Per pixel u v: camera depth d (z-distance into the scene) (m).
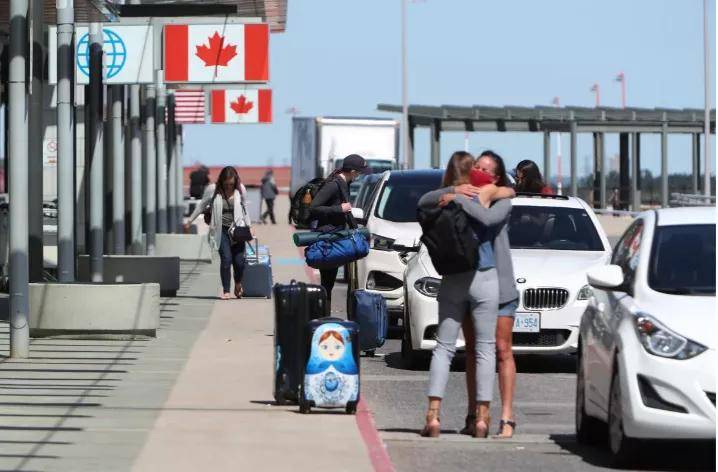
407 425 30.25
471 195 27.64
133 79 57.28
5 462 24.66
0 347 42.09
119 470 24.03
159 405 31.31
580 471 24.97
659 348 24.38
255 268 59.94
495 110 158.50
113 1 54.53
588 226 41.56
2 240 59.62
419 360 41.09
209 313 52.84
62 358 39.59
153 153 79.88
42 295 44.00
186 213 141.88
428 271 39.34
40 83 51.06
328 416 29.97
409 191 51.06
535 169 44.06
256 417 29.73
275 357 31.52
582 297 37.78
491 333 28.09
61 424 28.72
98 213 56.06
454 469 25.08
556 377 38.19
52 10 54.00
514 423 28.55
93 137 56.06
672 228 27.50
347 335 30.20
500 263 28.42
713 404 23.94
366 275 48.56
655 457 26.22
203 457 25.28
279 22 74.25
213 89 98.12
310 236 43.75
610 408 25.66
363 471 24.12
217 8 56.59
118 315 43.84
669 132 165.38
